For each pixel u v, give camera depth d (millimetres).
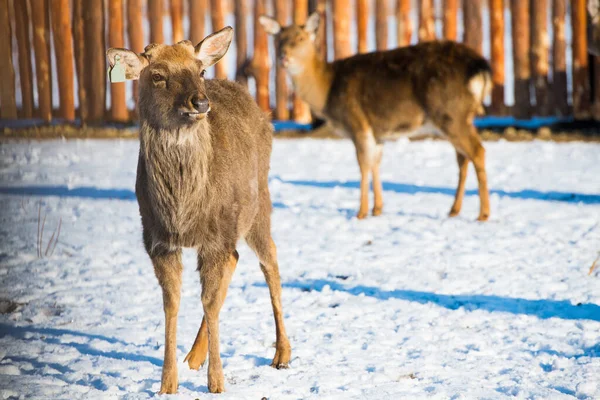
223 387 7488
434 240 13359
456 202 15156
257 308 10133
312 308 10125
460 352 8625
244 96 9031
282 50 16406
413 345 8828
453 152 22219
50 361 8219
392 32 37406
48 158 20859
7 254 12422
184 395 7293
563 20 24562
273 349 8758
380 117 16000
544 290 10625
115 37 25781
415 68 15688
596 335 8961
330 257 12477
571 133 23594
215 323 7516
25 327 9367
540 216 14742
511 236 13438
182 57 7641
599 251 12367
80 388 7410
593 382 7641
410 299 10445
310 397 7355
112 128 25641
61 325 9453
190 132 7234
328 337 9109
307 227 14453
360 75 16203
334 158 21406
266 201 8852
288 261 12258
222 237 7590
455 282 11047
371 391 7535
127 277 11477
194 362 8234
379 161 15852
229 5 38000
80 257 12438
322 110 16703
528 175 18531
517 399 7273
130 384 7582
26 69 26078
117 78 7617
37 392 7273
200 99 7152
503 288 10758
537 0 24484
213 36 8180
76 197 16594
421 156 21734
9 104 26234
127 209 15719
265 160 9031
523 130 23969
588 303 10047
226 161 7688
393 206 16109
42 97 26094
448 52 15609
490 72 15609
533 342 8852
